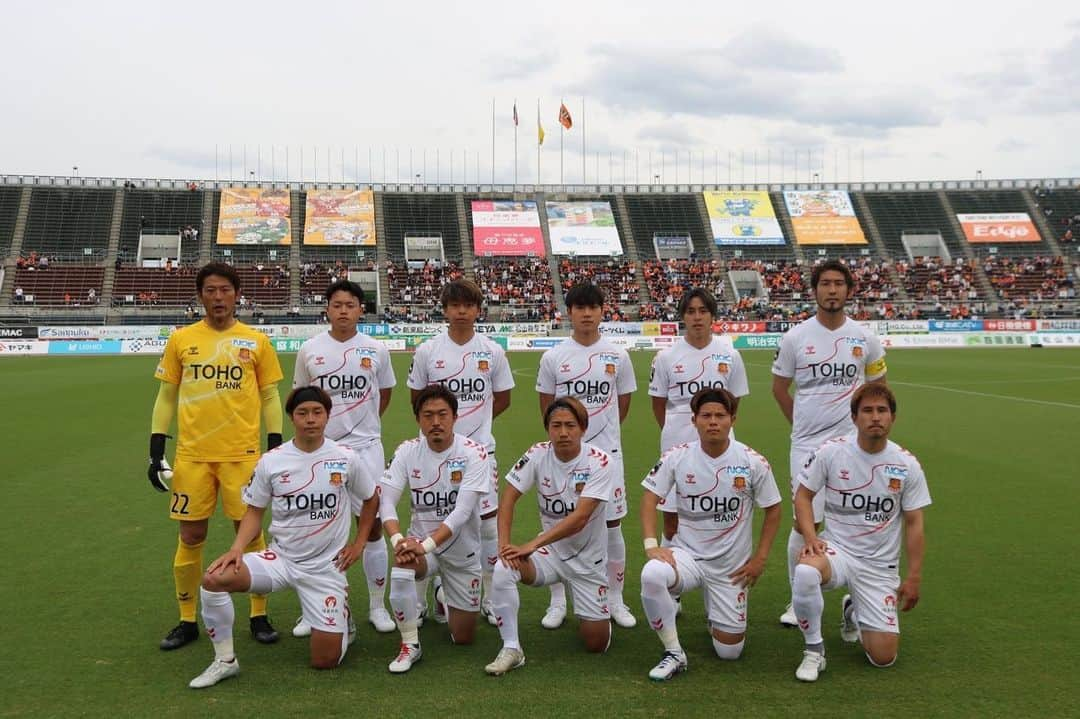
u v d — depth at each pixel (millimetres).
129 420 16094
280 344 39250
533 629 5926
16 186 51406
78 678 4977
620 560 6156
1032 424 15461
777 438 14242
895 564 5348
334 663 5176
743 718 4410
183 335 5867
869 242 55188
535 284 49156
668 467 5594
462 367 6660
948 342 42188
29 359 34125
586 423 5590
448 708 4547
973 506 9078
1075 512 8789
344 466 5379
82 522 8609
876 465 5305
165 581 6809
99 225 50125
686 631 5867
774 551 7754
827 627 5957
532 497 9820
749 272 52750
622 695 4723
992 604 6129
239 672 5098
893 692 4734
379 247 52031
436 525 5816
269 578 5172
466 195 57031
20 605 6234
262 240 50875
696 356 6844
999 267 51594
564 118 59375
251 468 5918
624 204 57594
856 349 6270
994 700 4602
